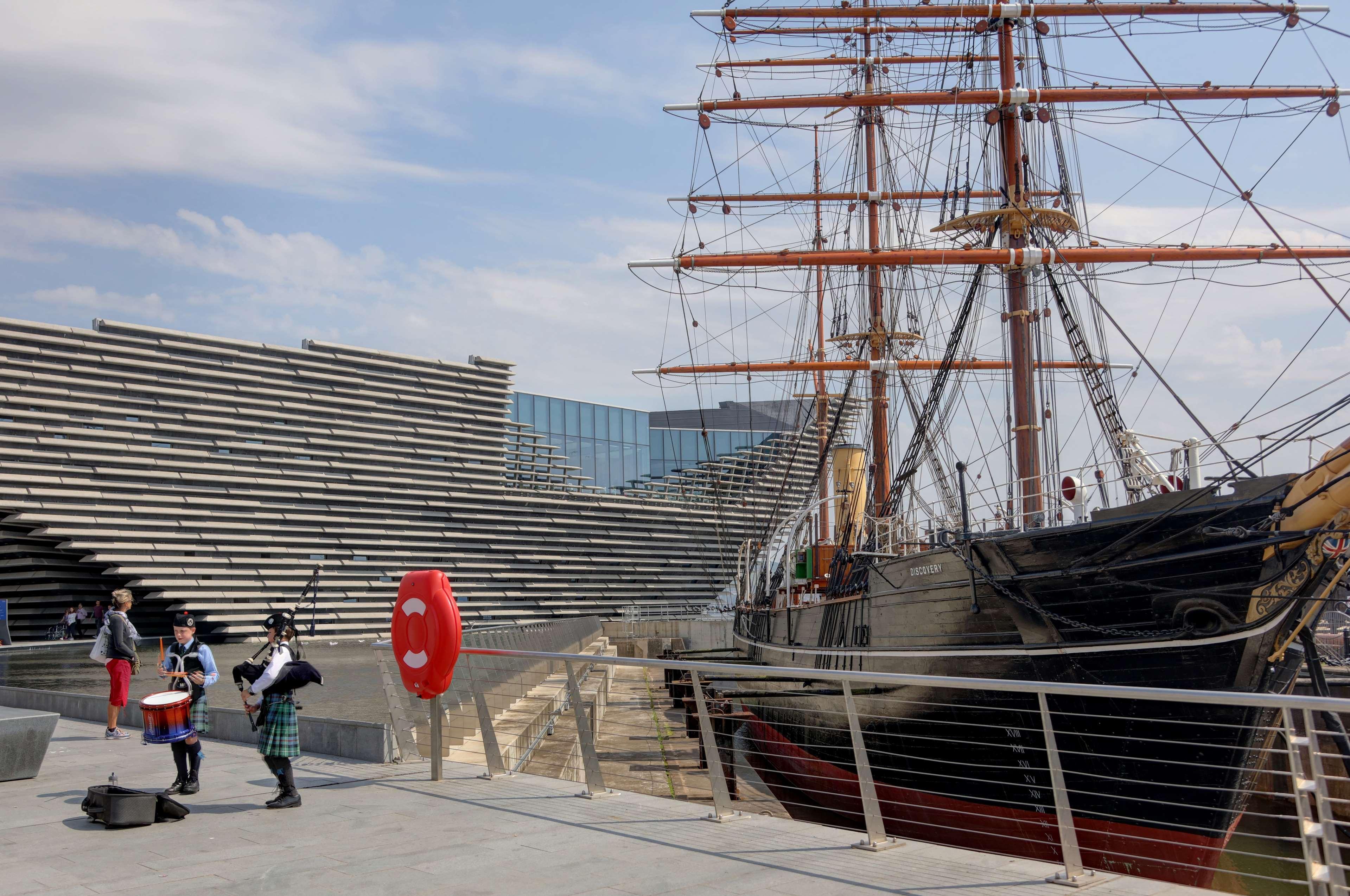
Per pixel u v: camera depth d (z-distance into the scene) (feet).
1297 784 21.22
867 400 115.55
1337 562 43.96
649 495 232.73
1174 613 46.98
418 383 192.54
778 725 92.68
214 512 155.84
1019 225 82.43
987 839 56.03
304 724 45.32
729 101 94.79
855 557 74.74
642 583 219.61
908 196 120.37
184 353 162.09
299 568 163.43
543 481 212.64
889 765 63.93
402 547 178.70
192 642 38.81
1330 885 20.58
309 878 24.61
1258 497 43.91
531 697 80.69
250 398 166.50
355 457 176.96
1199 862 46.70
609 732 95.91
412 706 46.19
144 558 146.20
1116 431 74.64
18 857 27.02
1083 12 82.17
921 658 60.18
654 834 28.78
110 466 148.77
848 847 27.14
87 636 142.10
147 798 30.53
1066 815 23.54
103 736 51.98
